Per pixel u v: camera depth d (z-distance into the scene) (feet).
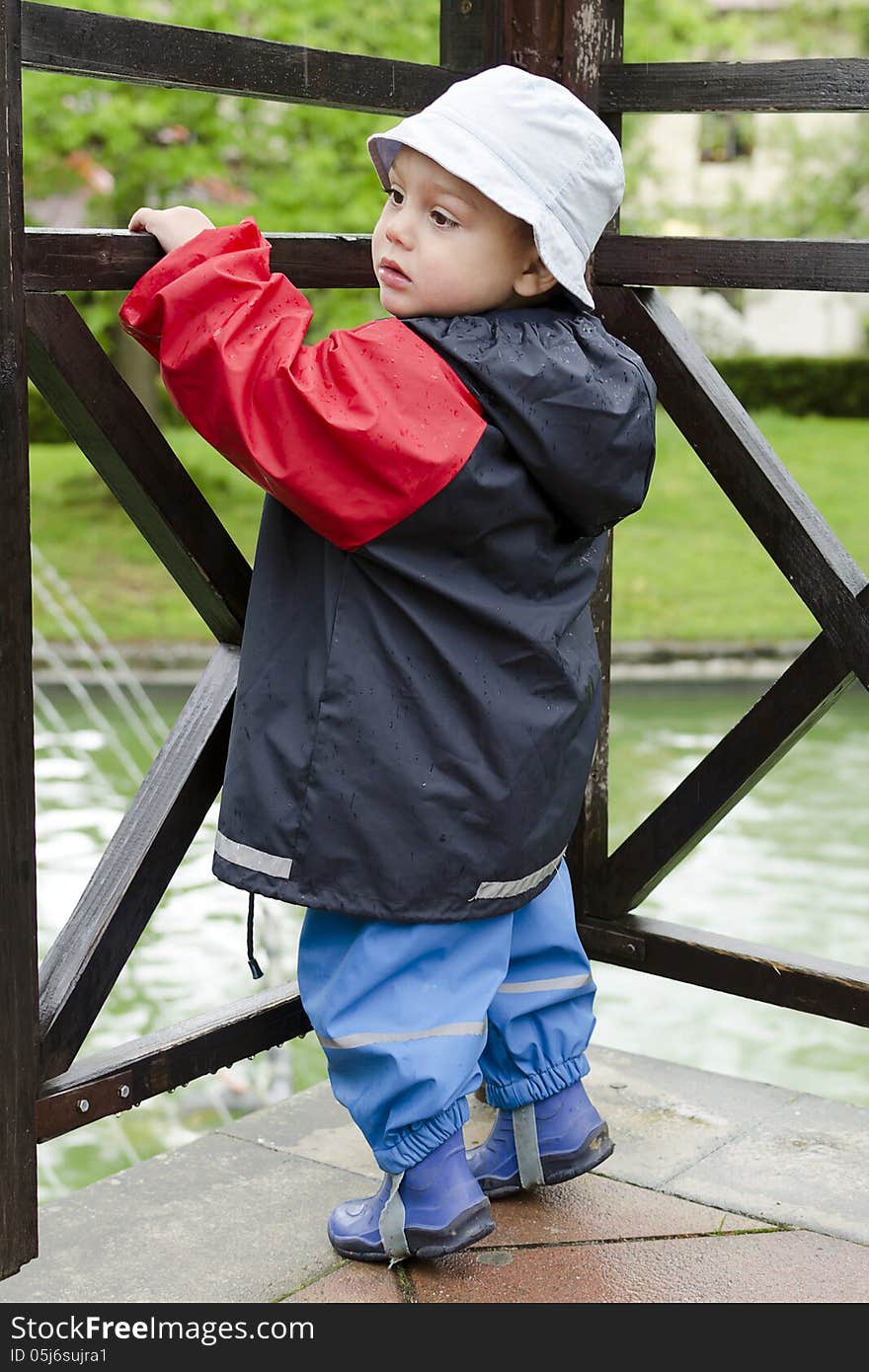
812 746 27.12
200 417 4.75
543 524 5.08
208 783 5.64
